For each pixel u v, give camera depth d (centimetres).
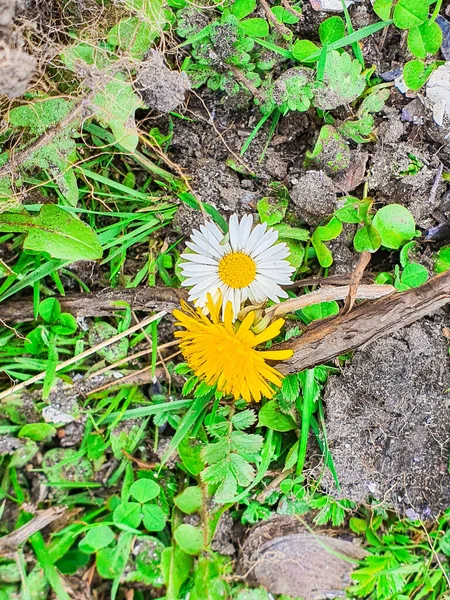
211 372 10
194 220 11
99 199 11
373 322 11
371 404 11
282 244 10
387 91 11
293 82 11
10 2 8
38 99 10
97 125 11
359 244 11
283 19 11
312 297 11
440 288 10
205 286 11
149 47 10
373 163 11
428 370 11
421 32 11
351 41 11
